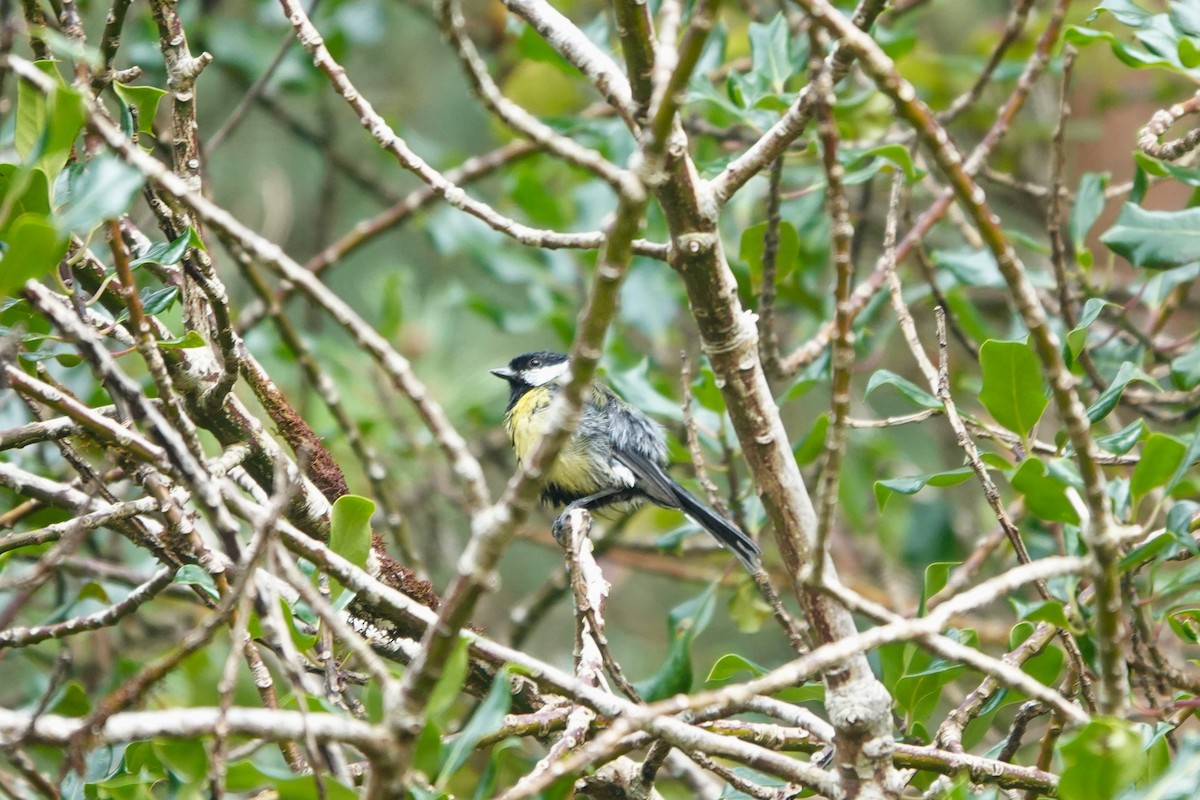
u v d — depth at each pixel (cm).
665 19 434
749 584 978
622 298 1177
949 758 596
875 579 1317
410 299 1402
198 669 924
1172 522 541
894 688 691
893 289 668
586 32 1045
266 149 1631
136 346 508
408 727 450
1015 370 591
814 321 1200
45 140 480
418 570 1051
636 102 545
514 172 1320
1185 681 626
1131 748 471
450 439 448
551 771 458
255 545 450
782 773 552
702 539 1226
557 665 1397
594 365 418
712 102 920
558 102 1329
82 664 1142
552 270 1282
